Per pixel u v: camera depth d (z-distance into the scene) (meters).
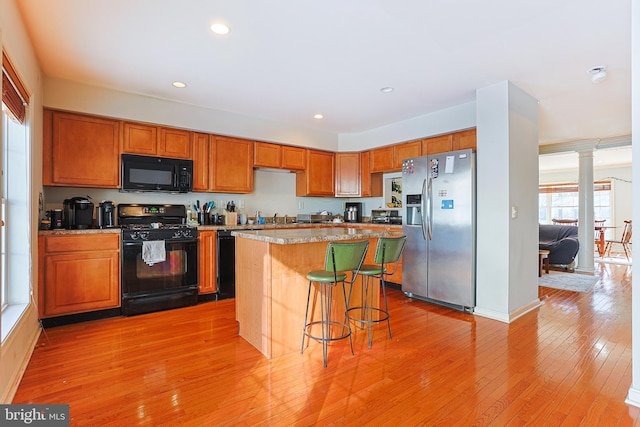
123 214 3.86
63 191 3.59
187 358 2.45
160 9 2.14
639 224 1.94
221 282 4.07
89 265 3.22
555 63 2.90
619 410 1.85
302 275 2.67
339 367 2.33
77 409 1.81
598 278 5.51
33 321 2.65
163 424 1.70
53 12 2.16
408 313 3.56
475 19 2.24
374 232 3.14
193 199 4.46
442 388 2.06
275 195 5.28
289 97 3.80
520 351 2.60
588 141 5.83
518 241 3.43
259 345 2.61
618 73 3.09
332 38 2.50
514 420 1.75
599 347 2.68
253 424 1.71
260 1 2.05
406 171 4.20
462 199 3.59
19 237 2.51
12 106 2.13
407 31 2.40
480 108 3.50
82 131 3.42
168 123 3.90
